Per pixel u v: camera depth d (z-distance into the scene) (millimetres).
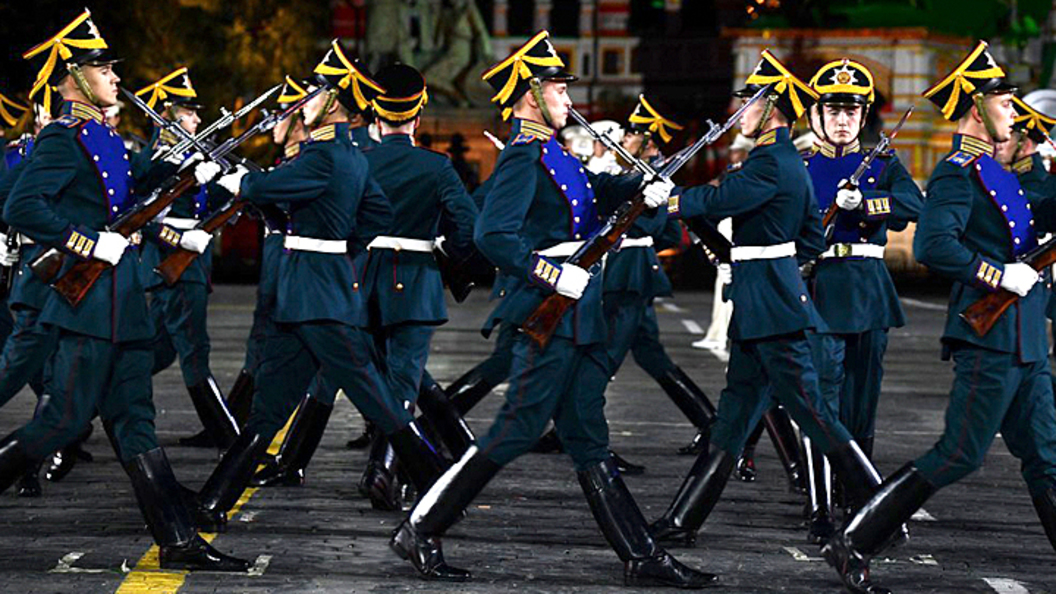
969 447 18172
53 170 18172
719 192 19719
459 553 20359
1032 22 125375
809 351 19656
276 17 101750
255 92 101250
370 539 21141
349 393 20328
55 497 23750
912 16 119750
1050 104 31891
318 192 20188
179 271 21484
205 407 27422
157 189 19266
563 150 18641
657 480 26641
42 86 18703
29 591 18000
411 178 23141
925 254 18250
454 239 23422
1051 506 18875
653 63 139375
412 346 23281
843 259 23125
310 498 24000
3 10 78750
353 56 20688
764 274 19812
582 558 20203
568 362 18281
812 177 23859
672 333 57562
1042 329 18641
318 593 18141
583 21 140500
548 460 27984
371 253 23219
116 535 21047
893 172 23875
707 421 28906
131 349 18797
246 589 18281
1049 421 18891
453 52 122750
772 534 22016
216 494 21422
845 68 23438
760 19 122000
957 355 18484
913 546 21453
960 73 18531
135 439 18969
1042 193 26031
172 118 27438
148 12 94625
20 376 19297
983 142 18656
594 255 18266
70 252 18062
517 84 18328
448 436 24469
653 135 29781
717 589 18703
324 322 20125
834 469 19656
